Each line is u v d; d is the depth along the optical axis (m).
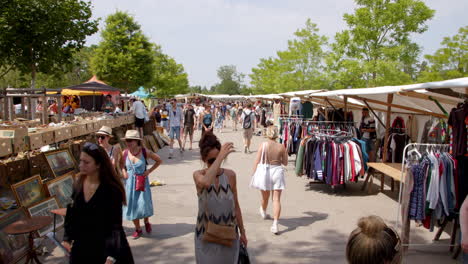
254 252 4.95
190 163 11.94
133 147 5.22
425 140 9.37
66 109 17.16
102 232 2.85
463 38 22.05
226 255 3.02
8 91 10.13
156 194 7.96
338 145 7.73
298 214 6.64
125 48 35.97
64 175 6.27
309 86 31.19
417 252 5.02
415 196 4.89
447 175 4.92
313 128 10.14
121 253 2.89
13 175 5.89
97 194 2.87
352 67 17.42
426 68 23.55
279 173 5.74
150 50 38.12
